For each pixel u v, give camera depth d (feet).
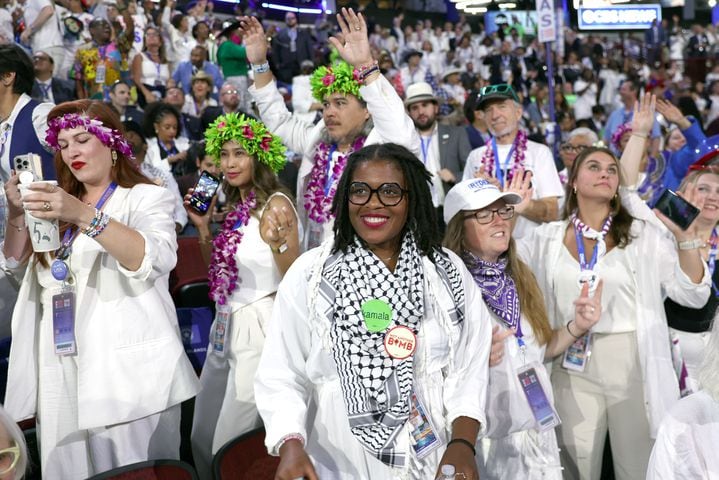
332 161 12.60
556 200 15.44
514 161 15.80
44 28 27.91
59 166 9.45
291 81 43.09
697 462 5.91
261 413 7.38
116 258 8.57
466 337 7.72
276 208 11.05
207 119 25.18
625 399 11.01
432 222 7.50
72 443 9.39
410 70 48.37
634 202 11.50
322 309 7.25
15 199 9.25
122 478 8.32
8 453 6.66
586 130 21.79
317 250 7.55
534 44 59.57
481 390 7.68
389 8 69.00
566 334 10.48
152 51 31.24
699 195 12.54
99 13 31.99
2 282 13.14
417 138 11.21
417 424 7.25
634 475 11.04
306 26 49.03
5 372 12.49
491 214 9.50
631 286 11.09
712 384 6.01
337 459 7.45
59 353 9.03
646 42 67.26
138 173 9.63
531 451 9.56
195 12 42.04
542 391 9.66
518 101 16.15
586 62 57.62
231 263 11.18
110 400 9.05
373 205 7.14
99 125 9.17
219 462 8.70
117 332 9.13
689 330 11.81
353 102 12.18
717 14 78.59
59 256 9.16
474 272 9.62
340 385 7.36
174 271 14.87
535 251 11.59
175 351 9.43
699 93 51.90
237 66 30.48
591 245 11.31
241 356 11.17
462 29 62.69
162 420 9.80
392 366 7.11
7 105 13.19
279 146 11.53
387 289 7.20
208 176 12.37
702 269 10.87
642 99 13.28
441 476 6.65
